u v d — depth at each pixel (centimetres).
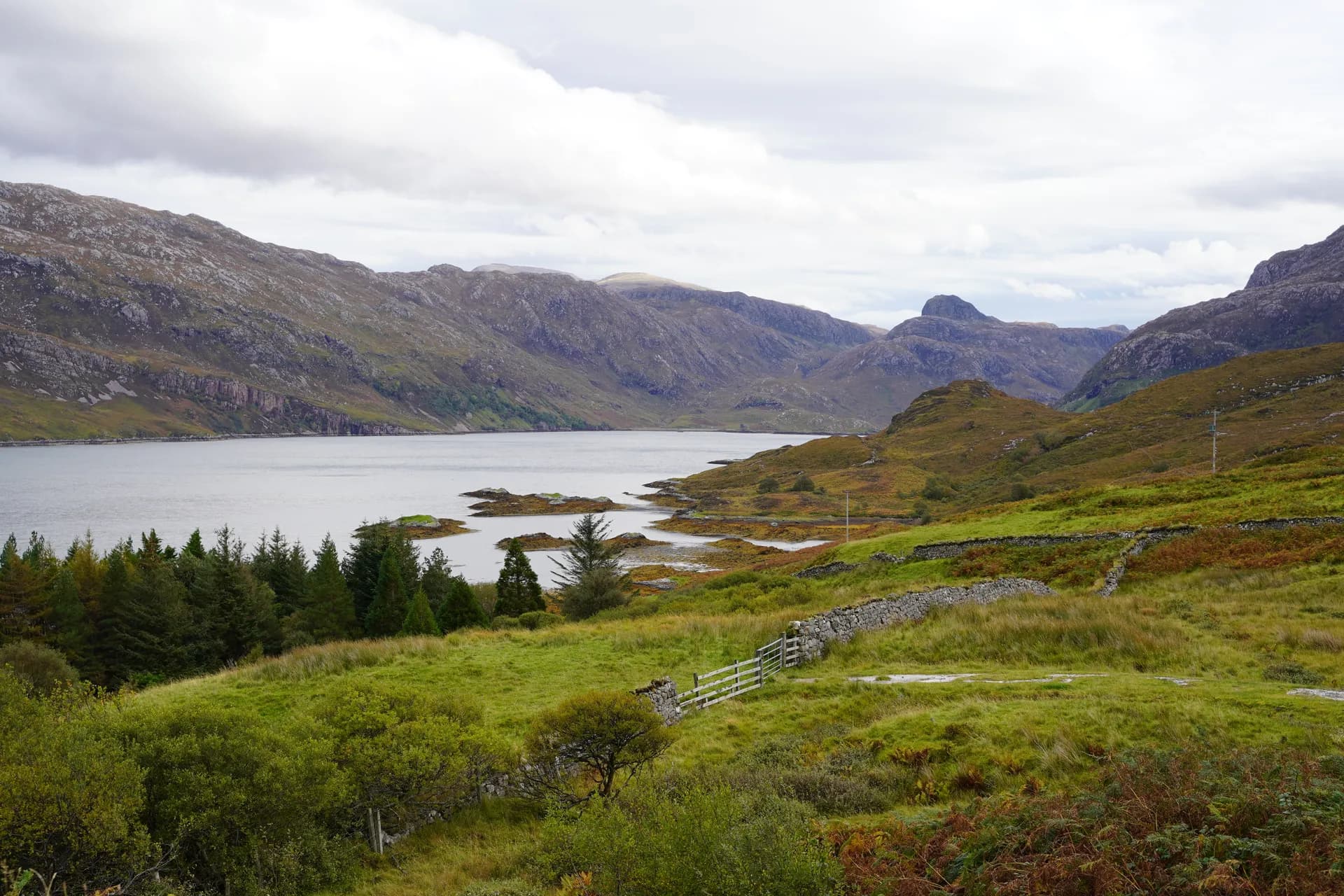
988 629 2689
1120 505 5503
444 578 6856
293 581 6819
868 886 917
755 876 912
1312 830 767
